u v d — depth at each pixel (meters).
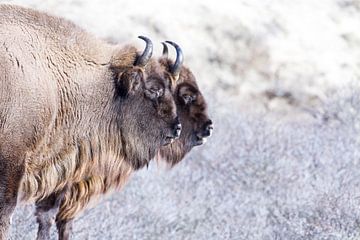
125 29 65.25
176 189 41.97
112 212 37.34
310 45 71.81
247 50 69.88
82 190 32.53
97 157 32.06
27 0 59.12
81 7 65.00
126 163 32.78
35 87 29.56
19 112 29.31
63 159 31.27
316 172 42.88
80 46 31.17
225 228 38.41
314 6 76.25
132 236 36.38
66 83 30.77
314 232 36.81
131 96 32.12
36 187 30.80
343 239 36.34
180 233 38.00
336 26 74.50
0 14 29.73
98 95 31.56
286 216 38.97
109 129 32.09
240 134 46.97
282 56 70.06
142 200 39.47
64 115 30.88
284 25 72.94
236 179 43.78
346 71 69.94
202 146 45.84
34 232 34.38
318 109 59.34
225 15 71.50
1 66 28.92
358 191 40.16
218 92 62.75
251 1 74.69
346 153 44.84
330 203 38.03
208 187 42.56
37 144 30.09
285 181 42.91
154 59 32.84
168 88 32.75
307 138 46.84
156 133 32.69
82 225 35.22
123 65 32.03
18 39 29.53
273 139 46.53
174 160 35.09
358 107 51.75
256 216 39.41
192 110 34.59
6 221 29.81
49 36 30.42
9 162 29.53
